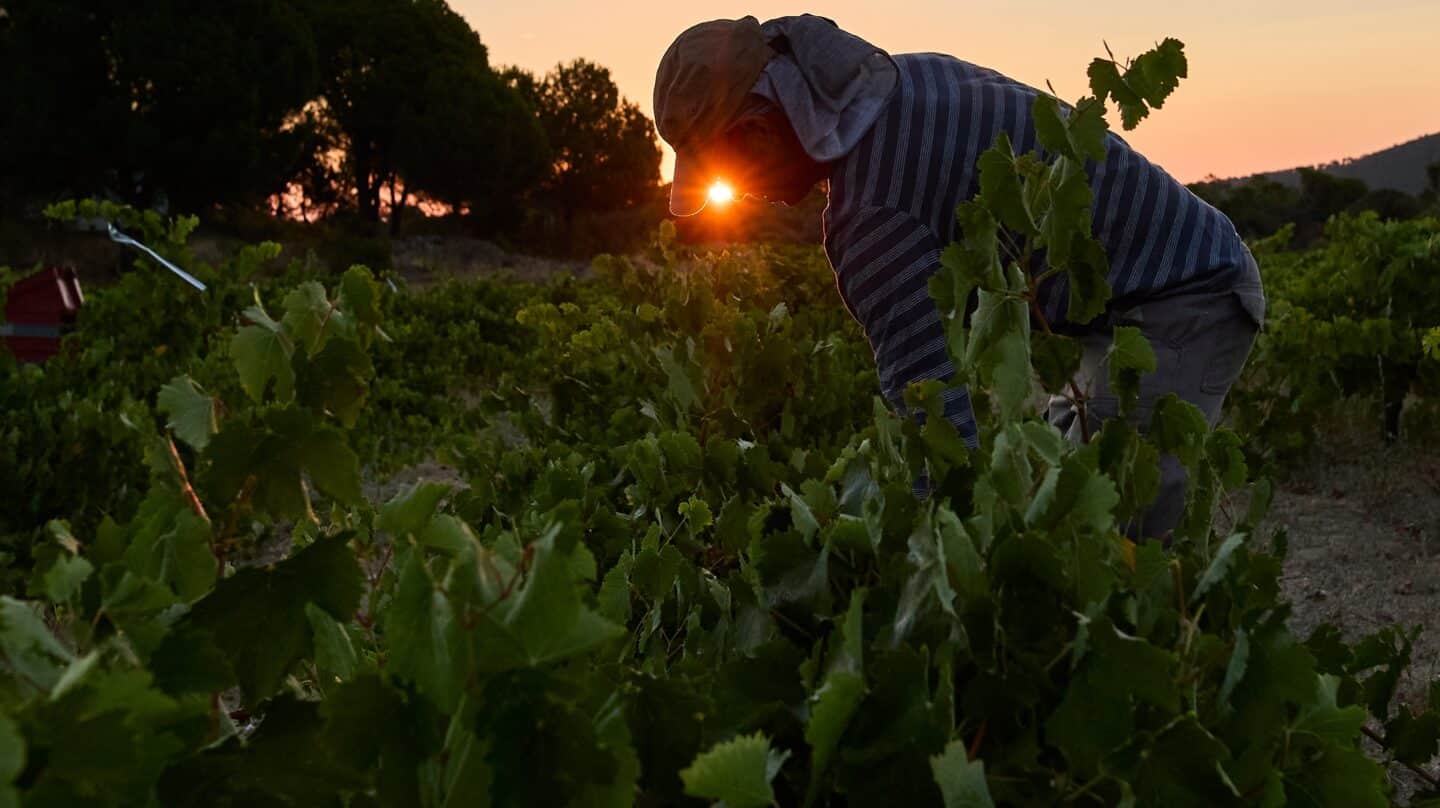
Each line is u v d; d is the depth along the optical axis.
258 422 1.28
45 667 0.79
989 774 1.14
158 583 0.93
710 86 2.50
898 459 1.66
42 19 36.09
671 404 3.78
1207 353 2.56
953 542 1.16
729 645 1.57
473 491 3.12
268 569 1.06
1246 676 1.27
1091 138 1.49
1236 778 1.24
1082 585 1.19
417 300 12.08
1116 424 1.45
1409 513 5.75
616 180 69.31
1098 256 1.54
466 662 0.87
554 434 4.38
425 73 54.16
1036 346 1.62
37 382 5.38
